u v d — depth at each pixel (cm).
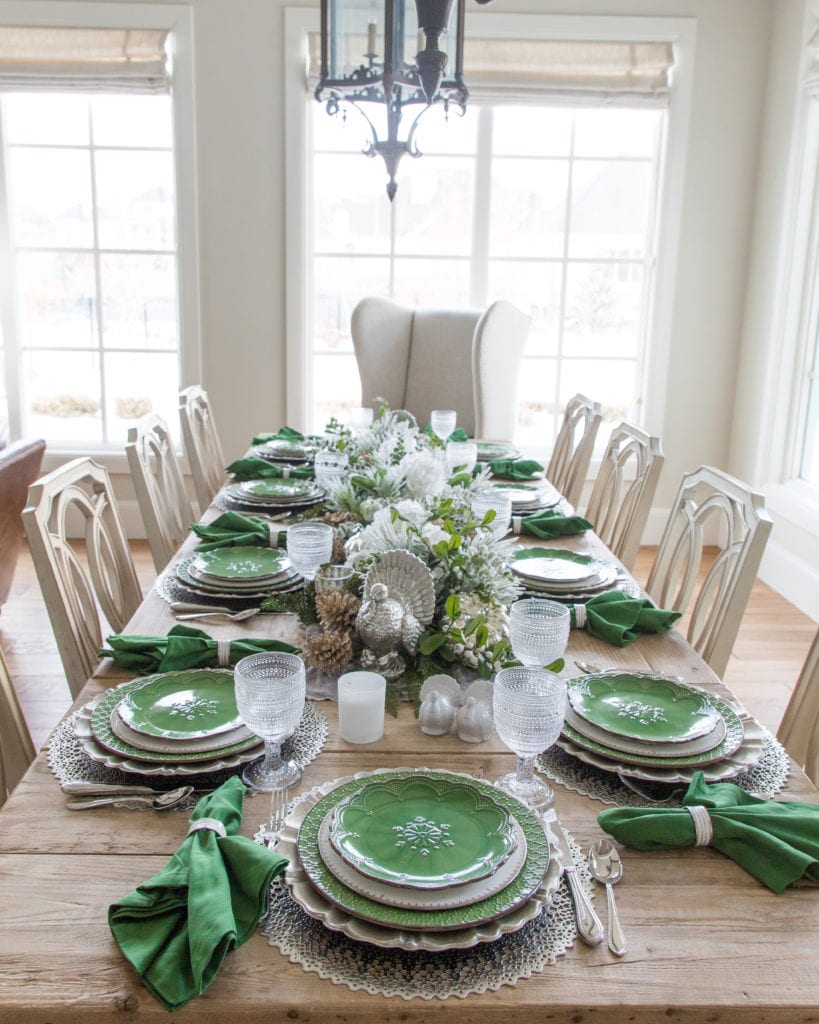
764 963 89
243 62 419
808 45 379
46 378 461
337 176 441
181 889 90
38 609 378
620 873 100
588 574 190
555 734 109
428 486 199
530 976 86
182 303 443
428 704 130
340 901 90
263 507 247
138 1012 82
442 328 432
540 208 446
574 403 330
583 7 417
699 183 436
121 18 411
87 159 437
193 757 116
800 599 395
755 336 434
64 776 117
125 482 467
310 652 142
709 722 127
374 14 197
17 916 92
